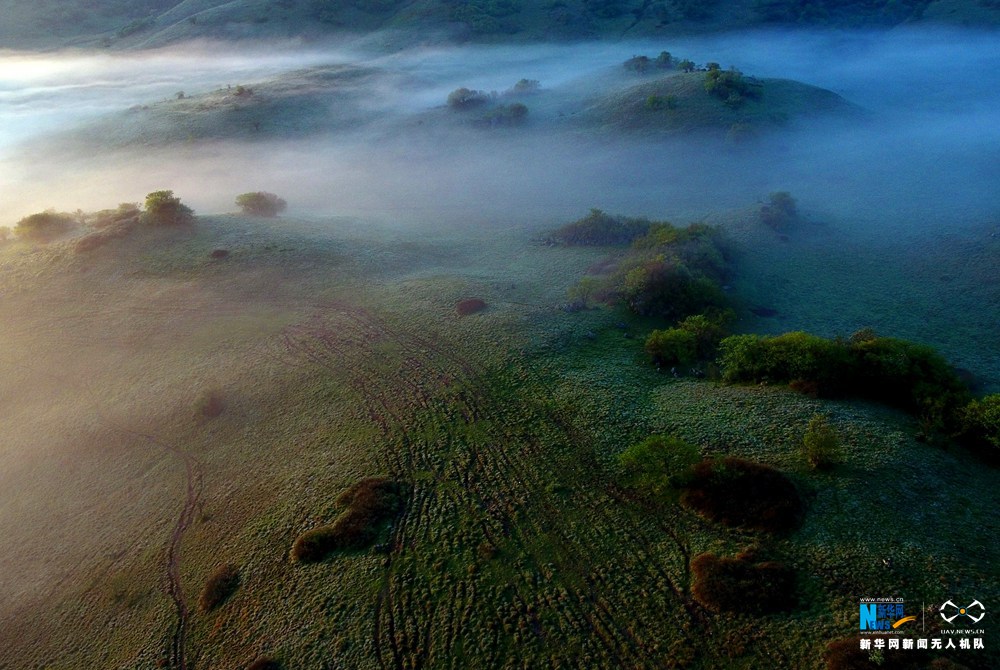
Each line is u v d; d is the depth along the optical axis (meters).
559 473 35.62
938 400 37.53
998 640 22.70
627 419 39.81
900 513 29.22
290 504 36.19
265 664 26.56
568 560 29.84
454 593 28.69
